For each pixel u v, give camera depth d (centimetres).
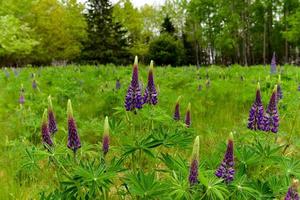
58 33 4059
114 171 285
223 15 4103
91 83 1197
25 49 3056
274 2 3959
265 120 381
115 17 4447
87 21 3888
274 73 1233
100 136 588
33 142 611
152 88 390
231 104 873
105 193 310
